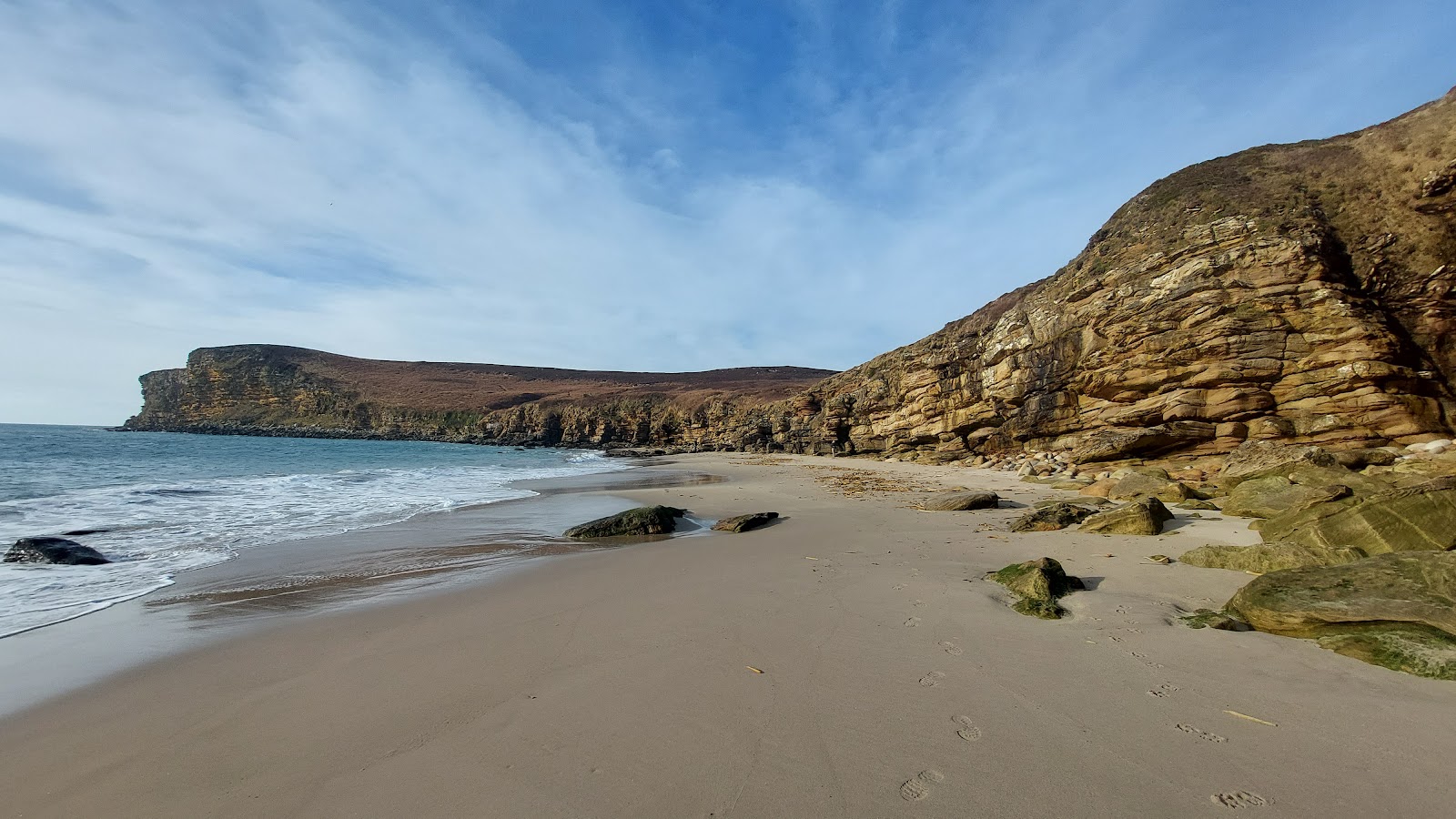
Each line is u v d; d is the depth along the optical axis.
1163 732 3.87
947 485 21.44
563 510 16.44
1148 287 22.89
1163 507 10.78
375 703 4.57
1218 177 28.20
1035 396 27.56
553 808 3.27
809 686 4.65
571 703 4.47
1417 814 2.98
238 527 13.23
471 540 11.95
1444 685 4.19
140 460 35.41
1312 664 4.69
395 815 3.24
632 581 8.26
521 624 6.40
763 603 6.88
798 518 14.38
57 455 36.66
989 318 38.47
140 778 3.64
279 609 7.18
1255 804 3.12
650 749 3.83
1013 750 3.71
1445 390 17.52
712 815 3.18
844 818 3.12
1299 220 21.31
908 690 4.55
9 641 6.10
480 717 4.30
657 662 5.20
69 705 4.63
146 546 11.12
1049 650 5.23
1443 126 20.73
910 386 38.00
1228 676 4.58
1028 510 13.61
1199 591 6.71
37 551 9.81
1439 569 4.94
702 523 14.23
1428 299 18.97
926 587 7.32
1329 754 3.52
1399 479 10.80
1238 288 20.34
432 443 79.88
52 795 3.48
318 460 38.09
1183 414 20.58
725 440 60.78
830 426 46.53
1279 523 8.78
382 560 10.05
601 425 73.19
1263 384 19.48
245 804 3.36
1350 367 17.86
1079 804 3.18
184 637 6.19
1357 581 5.20
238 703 4.64
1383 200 21.03
